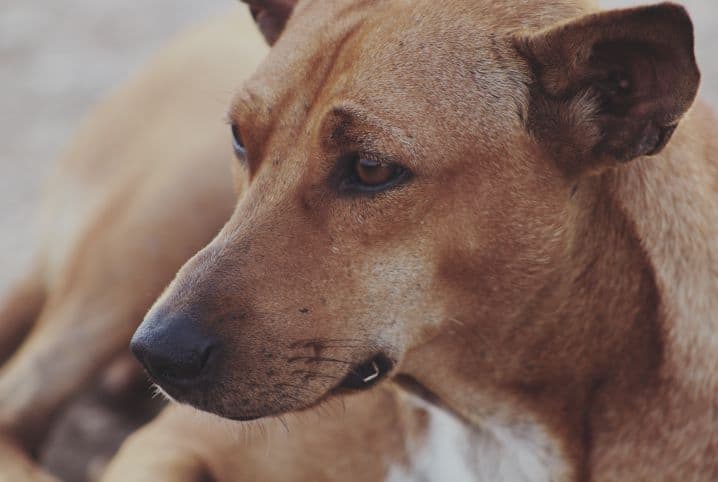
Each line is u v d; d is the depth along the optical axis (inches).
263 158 219.0
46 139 519.8
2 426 323.0
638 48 200.7
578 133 209.9
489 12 216.5
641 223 221.0
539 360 225.9
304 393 212.4
